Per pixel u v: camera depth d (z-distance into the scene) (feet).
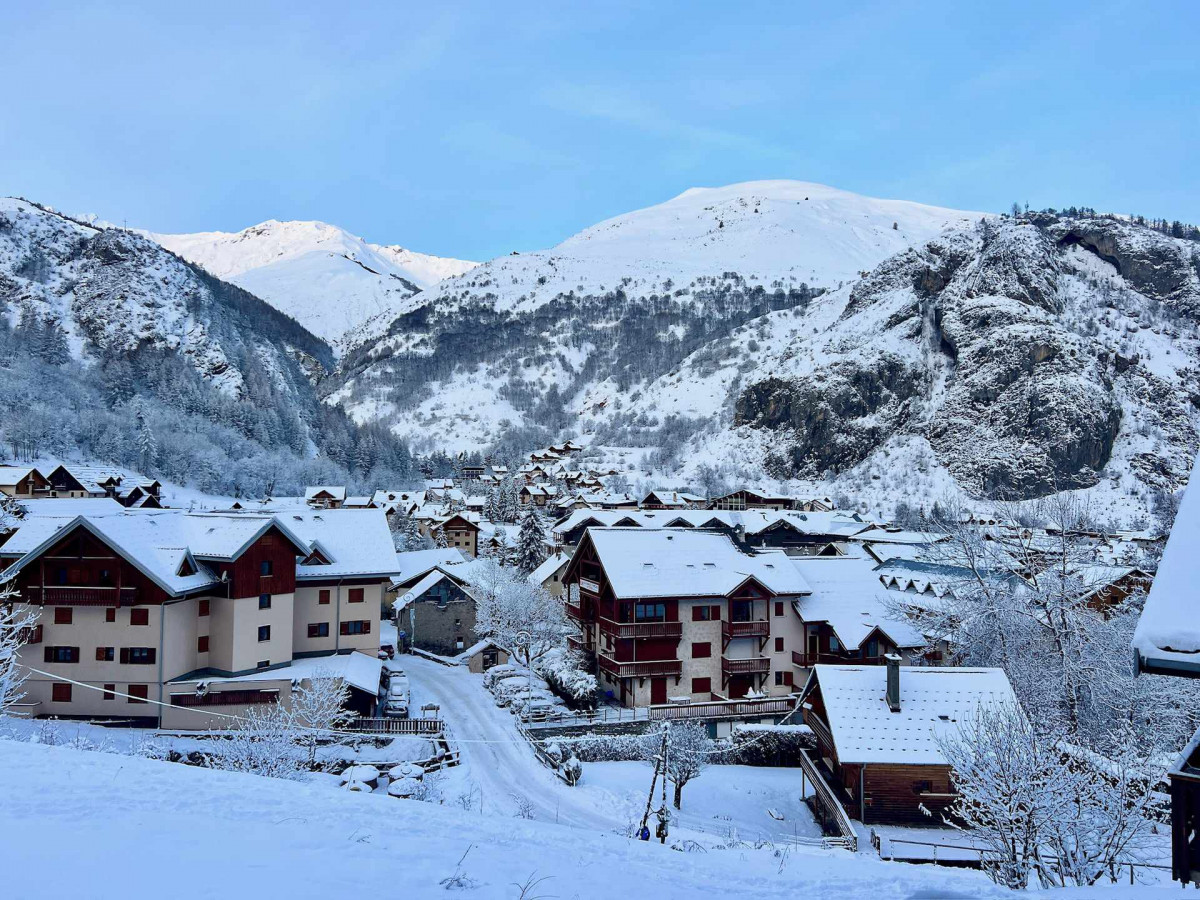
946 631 171.73
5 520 185.68
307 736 139.64
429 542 402.11
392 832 49.78
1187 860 50.26
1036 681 146.00
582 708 174.81
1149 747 130.82
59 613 150.71
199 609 159.84
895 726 120.37
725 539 202.69
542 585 258.57
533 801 125.08
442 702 183.11
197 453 577.84
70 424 542.98
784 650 190.29
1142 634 37.81
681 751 129.29
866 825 114.32
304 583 183.01
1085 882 69.87
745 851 74.33
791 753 154.92
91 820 45.16
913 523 499.10
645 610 182.80
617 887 44.16
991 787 74.49
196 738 142.51
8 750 63.67
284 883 36.73
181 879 36.06
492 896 38.68
